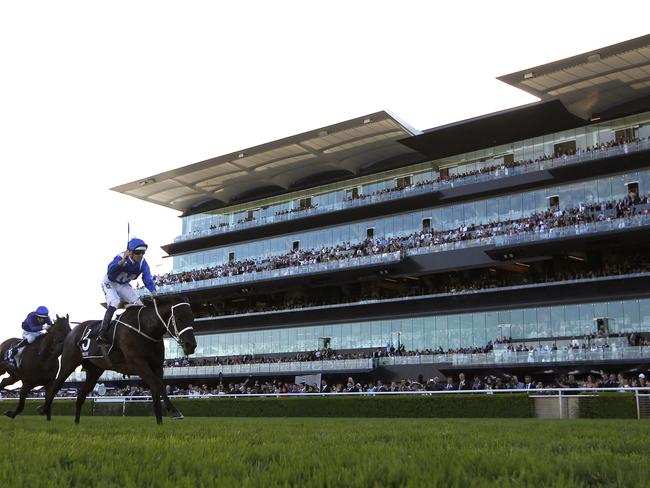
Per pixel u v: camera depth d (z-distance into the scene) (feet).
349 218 185.26
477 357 145.38
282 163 196.44
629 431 30.96
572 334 142.92
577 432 30.25
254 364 176.35
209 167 197.98
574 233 141.18
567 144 157.69
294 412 102.68
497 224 159.43
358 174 189.47
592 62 136.15
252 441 24.54
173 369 192.03
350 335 175.32
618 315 138.00
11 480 12.34
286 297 199.93
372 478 12.78
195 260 221.25
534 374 141.59
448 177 168.96
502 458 16.01
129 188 216.95
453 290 159.53
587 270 148.25
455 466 14.33
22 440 23.38
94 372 47.67
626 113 153.07
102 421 55.21
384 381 158.10
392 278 177.78
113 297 44.68
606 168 146.30
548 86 148.97
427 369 152.46
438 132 164.66
